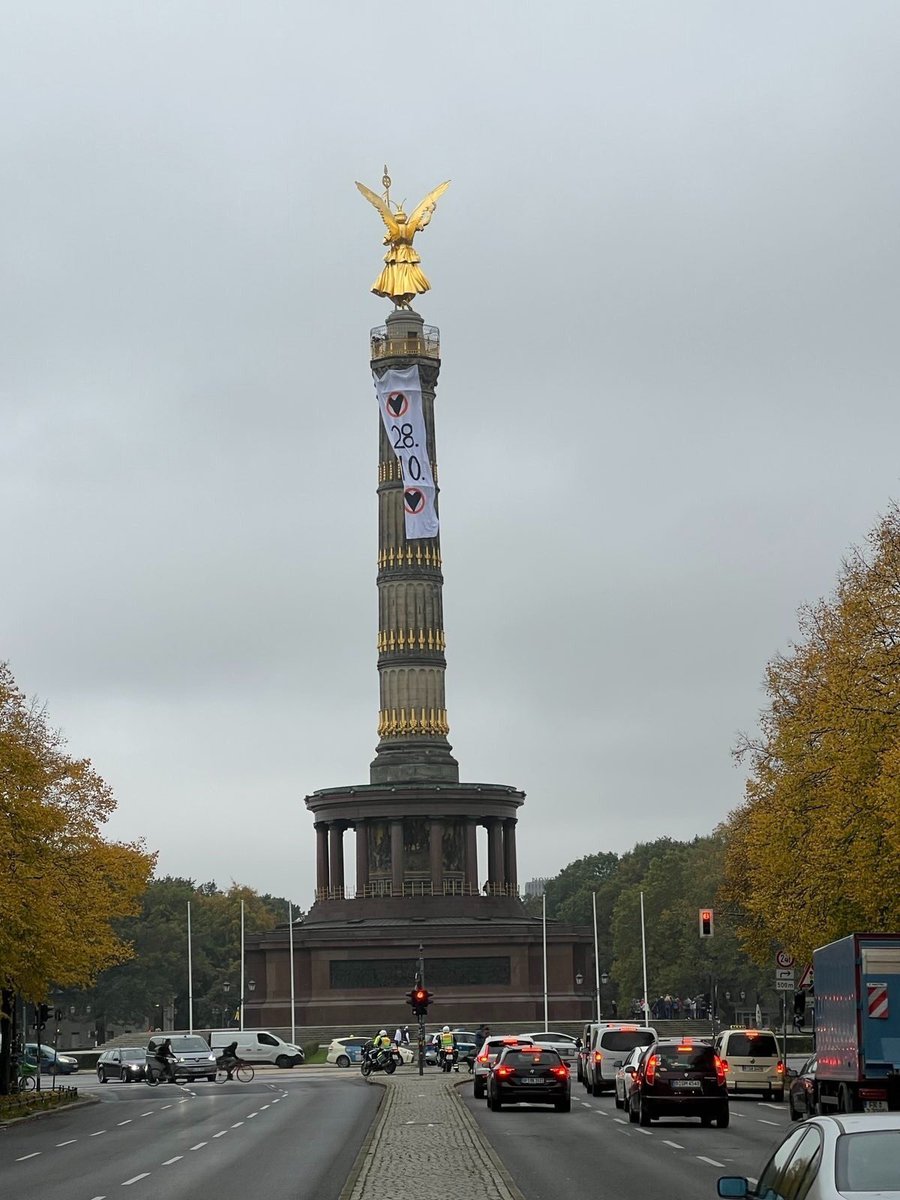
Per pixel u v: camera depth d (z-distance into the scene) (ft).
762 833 240.94
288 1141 172.65
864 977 142.92
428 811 472.85
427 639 476.95
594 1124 192.65
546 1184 124.57
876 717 207.72
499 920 474.49
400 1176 126.11
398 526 475.72
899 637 216.54
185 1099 281.33
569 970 472.44
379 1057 368.27
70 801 300.40
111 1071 397.39
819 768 230.07
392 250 489.67
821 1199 54.75
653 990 604.49
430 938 464.65
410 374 474.90
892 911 210.79
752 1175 130.11
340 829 485.97
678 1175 131.34
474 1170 130.11
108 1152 166.81
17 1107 238.27
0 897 226.79
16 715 262.88
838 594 245.86
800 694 248.93
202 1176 135.85
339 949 466.70
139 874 327.06
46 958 242.37
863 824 208.23
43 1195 123.65
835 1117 59.57
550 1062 216.95
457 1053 386.11
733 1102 246.27
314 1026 463.42
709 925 298.35
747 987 606.14
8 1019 263.29
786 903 236.02
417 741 478.18
